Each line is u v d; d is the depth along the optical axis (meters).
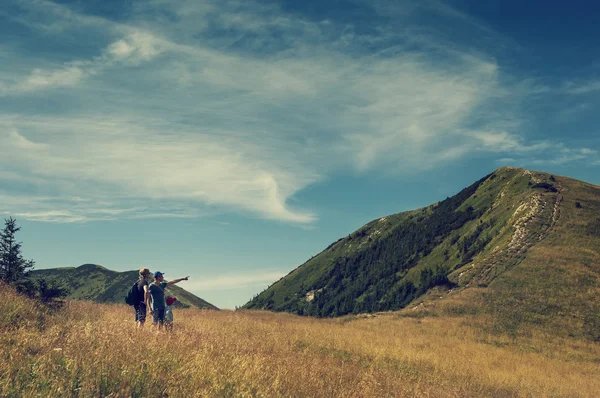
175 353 8.30
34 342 7.85
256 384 7.52
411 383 13.20
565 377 24.80
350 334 24.50
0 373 6.04
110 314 16.30
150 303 11.77
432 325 42.94
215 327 16.25
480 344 35.41
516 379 19.52
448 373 16.94
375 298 153.75
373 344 20.62
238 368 8.09
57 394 5.57
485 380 17.12
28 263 17.00
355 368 13.08
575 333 41.16
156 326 11.41
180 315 21.77
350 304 164.75
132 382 6.45
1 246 16.80
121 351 7.62
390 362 16.92
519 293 50.31
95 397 5.80
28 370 6.19
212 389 6.80
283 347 14.32
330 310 174.25
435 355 21.64
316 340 18.67
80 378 6.16
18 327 9.39
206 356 8.47
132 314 18.47
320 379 9.82
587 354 35.81
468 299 51.31
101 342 7.95
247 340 13.70
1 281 13.92
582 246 59.84
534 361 29.41
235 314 29.53
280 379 8.36
